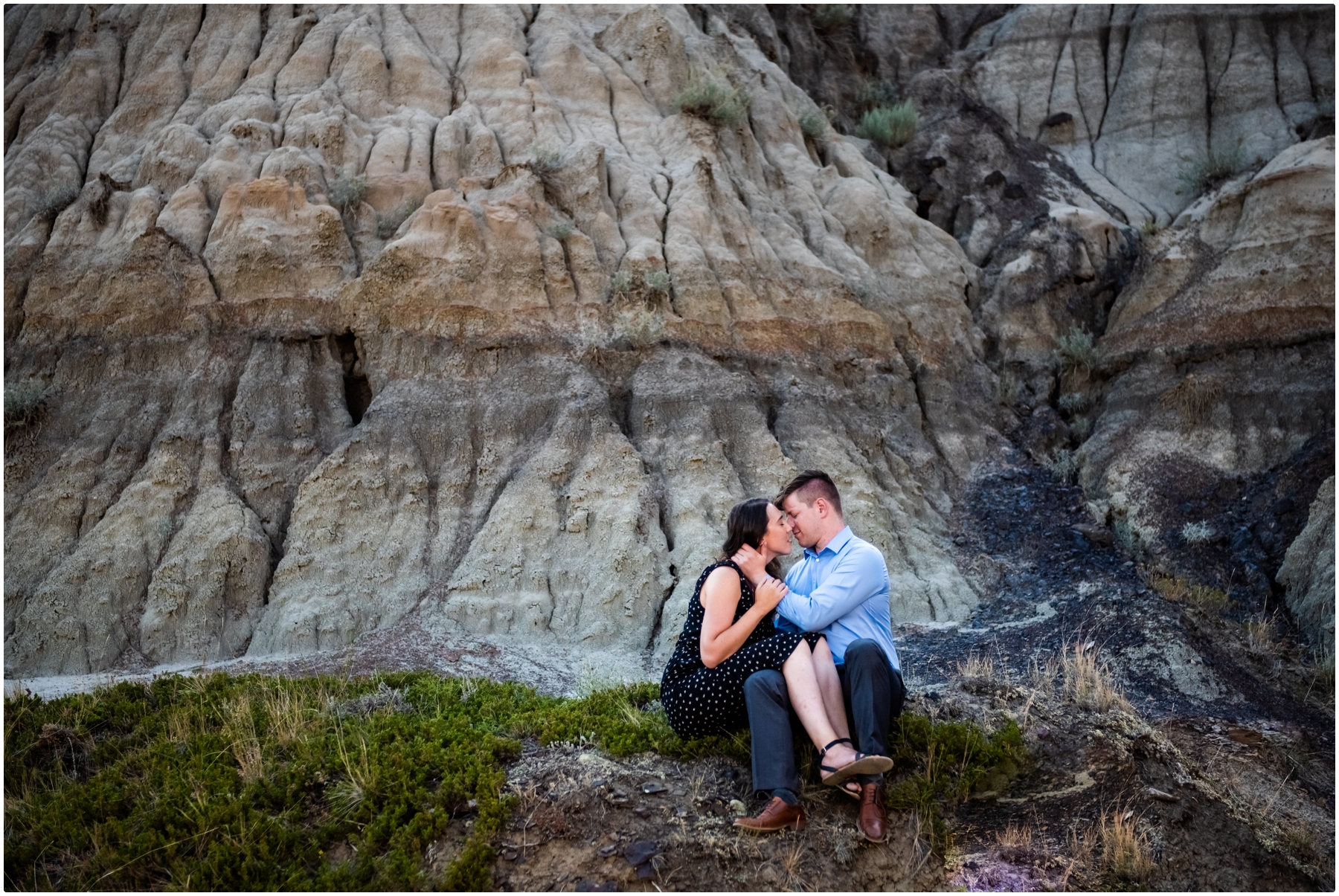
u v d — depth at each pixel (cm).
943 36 2208
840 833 443
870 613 484
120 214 1276
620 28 1638
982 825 479
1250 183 1410
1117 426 1302
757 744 440
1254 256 1341
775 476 1114
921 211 1778
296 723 555
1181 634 876
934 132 1852
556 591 999
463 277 1195
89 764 547
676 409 1161
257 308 1181
